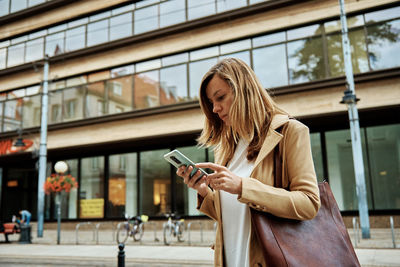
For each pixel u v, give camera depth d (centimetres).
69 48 2055
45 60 1725
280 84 1533
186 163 146
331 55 1466
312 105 1441
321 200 142
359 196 1130
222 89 153
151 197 1822
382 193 1375
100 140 1845
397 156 1376
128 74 1877
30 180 2283
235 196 151
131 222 1334
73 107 1978
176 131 1689
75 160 2066
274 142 137
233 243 149
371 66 1397
